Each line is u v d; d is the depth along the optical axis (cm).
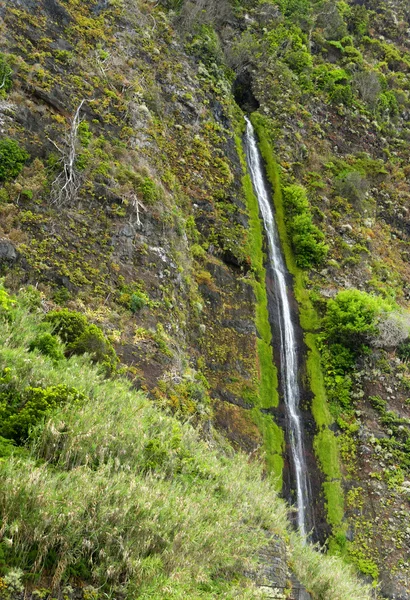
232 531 778
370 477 1831
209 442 1359
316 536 1641
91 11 2261
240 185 2442
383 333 2166
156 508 660
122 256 1552
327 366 2123
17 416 709
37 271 1316
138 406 960
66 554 545
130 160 1820
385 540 1659
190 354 1677
